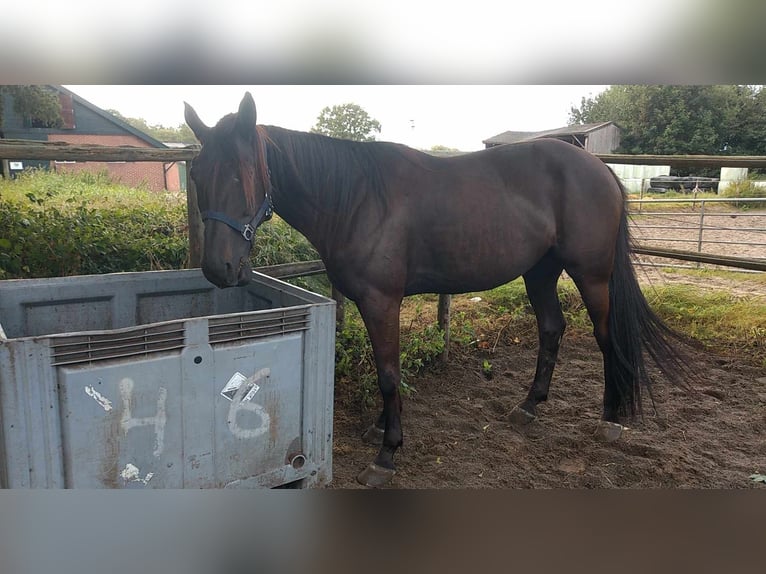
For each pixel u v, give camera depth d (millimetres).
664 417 3240
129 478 1653
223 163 2031
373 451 2830
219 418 1789
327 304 1958
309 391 1978
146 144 16406
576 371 3984
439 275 2656
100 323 2498
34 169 7941
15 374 1434
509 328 4691
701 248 8359
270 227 4816
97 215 4164
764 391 3605
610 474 2635
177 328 1653
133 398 1615
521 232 2715
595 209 2814
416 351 3785
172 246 4035
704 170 21188
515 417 3158
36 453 1503
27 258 3445
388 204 2457
